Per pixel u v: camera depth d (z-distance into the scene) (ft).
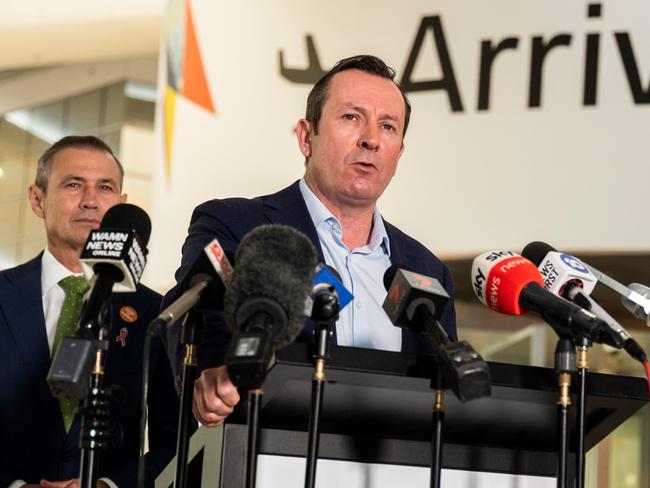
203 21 28.48
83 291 11.45
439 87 26.50
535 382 6.79
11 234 54.85
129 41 44.14
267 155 27.45
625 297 7.79
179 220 28.32
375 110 9.45
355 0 27.20
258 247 6.01
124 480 10.89
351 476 7.13
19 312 11.33
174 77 29.27
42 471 10.90
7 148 53.67
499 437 7.52
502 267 7.50
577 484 6.77
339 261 9.41
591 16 25.67
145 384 6.23
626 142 25.26
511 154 25.96
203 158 28.09
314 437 6.03
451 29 26.50
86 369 6.10
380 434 7.23
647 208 25.03
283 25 27.66
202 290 6.64
